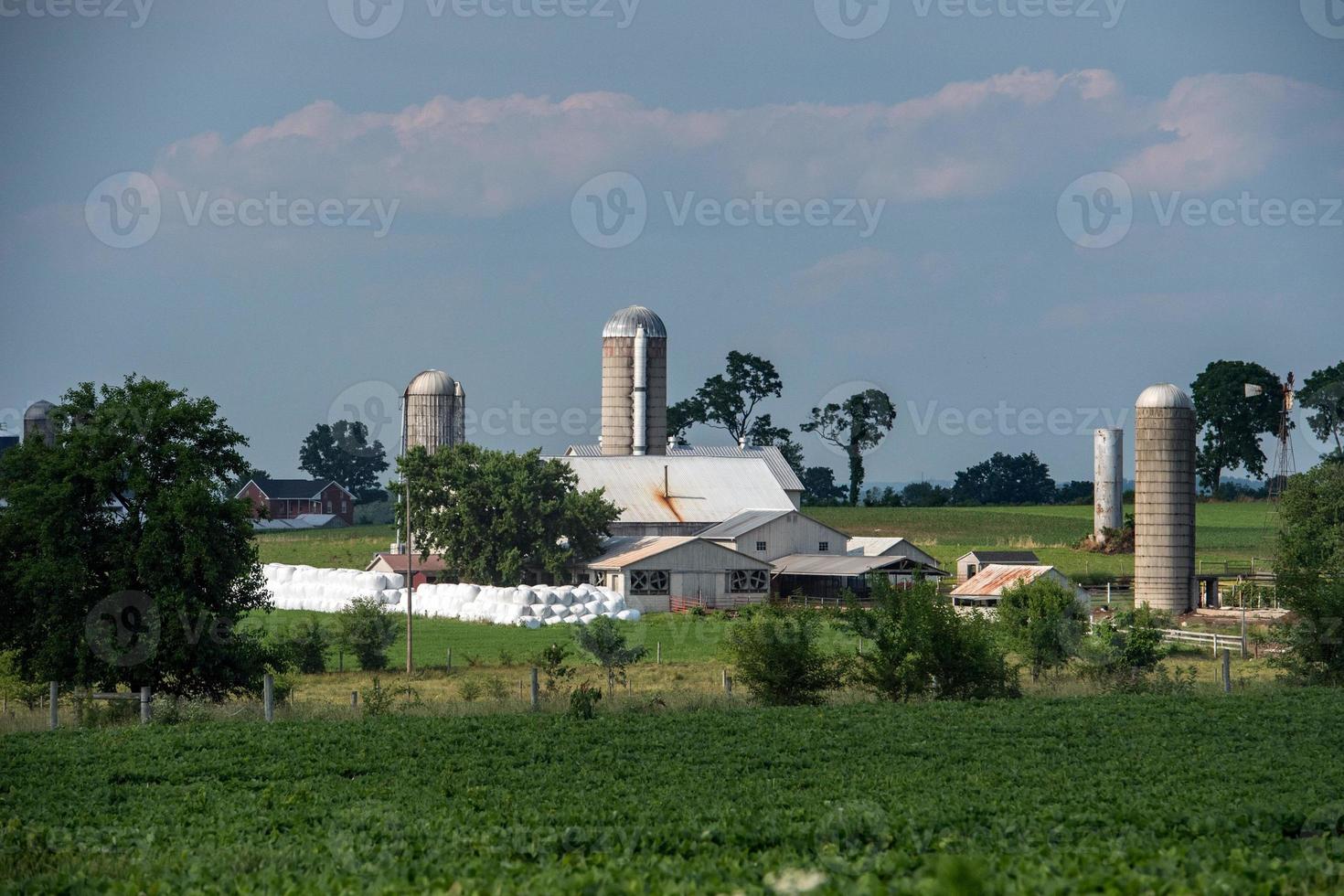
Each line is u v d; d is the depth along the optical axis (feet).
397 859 215.72
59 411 483.92
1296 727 380.58
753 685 464.65
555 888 182.60
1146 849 206.18
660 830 234.79
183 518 456.45
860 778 304.50
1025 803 266.36
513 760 333.01
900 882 170.30
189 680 472.44
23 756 346.13
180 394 486.38
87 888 204.95
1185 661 652.89
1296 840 226.58
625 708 434.71
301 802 283.79
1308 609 516.32
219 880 207.82
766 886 178.29
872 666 480.23
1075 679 527.81
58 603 454.81
